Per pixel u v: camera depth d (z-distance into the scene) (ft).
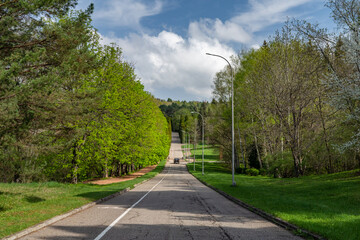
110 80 83.56
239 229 23.43
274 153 97.30
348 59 51.16
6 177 68.64
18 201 37.83
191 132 398.21
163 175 148.97
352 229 21.29
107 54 84.94
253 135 122.93
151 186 80.28
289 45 83.87
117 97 91.50
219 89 136.26
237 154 152.76
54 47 36.99
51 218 26.14
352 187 49.39
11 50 34.91
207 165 236.43
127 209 35.24
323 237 19.57
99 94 48.73
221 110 143.33
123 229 22.89
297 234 21.50
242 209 36.35
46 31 34.83
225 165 213.46
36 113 36.88
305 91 78.48
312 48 71.61
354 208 32.83
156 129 180.34
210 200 46.44
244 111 117.70
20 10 33.30
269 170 98.84
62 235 20.59
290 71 82.64
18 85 31.91
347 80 49.83
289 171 108.78
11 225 22.53
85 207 35.78
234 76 124.36
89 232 21.70
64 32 36.22
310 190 52.42
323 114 80.48
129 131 103.71
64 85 47.57
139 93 120.67
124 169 142.41
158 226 24.26
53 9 36.11
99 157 83.51
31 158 67.62
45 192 49.78
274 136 96.43
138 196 52.85
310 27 67.62
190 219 28.07
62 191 52.95
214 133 155.74
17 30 34.65
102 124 78.07
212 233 21.75
